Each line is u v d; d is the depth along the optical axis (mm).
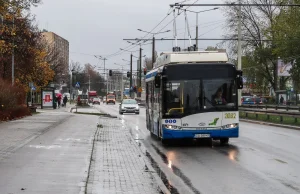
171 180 9984
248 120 33594
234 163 12523
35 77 49719
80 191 8086
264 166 11953
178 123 16266
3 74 38156
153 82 19750
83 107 69812
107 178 10039
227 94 16359
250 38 59875
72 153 13430
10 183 8695
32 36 30734
